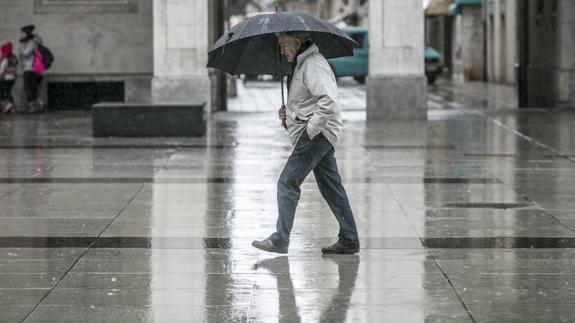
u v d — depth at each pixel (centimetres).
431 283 1603
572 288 1564
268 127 4262
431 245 1897
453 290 1558
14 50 5191
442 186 2617
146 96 5203
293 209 1781
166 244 1917
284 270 1700
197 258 1795
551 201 2386
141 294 1545
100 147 3550
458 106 5750
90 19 5175
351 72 8375
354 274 1667
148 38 5181
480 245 1895
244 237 1981
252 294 1543
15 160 3180
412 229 2053
